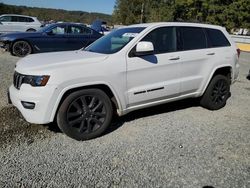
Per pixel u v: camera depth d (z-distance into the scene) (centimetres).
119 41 495
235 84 903
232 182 340
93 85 438
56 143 425
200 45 568
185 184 333
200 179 344
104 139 445
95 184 328
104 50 491
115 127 494
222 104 616
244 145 439
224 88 616
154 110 590
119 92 455
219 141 450
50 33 1209
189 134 473
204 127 508
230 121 545
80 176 342
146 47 452
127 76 460
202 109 613
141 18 7000
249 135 478
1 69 912
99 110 446
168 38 520
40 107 402
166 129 491
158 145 428
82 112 432
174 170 361
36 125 481
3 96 621
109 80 440
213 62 580
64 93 413
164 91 510
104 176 343
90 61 433
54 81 400
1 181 327
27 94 404
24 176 338
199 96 586
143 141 441
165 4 5666
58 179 334
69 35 1227
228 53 610
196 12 4550
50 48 1209
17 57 1191
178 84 528
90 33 1273
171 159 388
